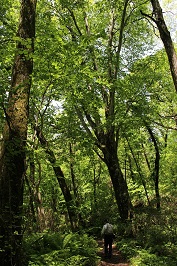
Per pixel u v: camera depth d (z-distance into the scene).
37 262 7.59
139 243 11.77
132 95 13.91
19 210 6.11
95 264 9.56
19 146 6.15
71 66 7.33
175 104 18.91
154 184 18.23
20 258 5.96
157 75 14.81
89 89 12.18
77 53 7.32
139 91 14.08
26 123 6.60
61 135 12.67
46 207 21.30
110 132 15.20
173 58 8.88
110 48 14.34
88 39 7.27
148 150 21.05
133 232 13.16
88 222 20.27
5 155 5.88
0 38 8.65
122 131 15.31
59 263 8.02
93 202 22.70
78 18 16.48
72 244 9.90
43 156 6.98
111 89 13.84
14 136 6.15
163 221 12.29
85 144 13.69
